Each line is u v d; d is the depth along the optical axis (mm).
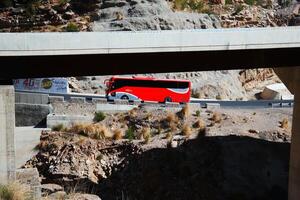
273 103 103688
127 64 61250
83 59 59312
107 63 60469
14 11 128375
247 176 73312
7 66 56406
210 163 74562
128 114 87000
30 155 78250
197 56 63375
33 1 129000
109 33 57688
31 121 85250
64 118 84250
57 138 79812
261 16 140750
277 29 63375
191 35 60406
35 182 51500
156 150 76062
